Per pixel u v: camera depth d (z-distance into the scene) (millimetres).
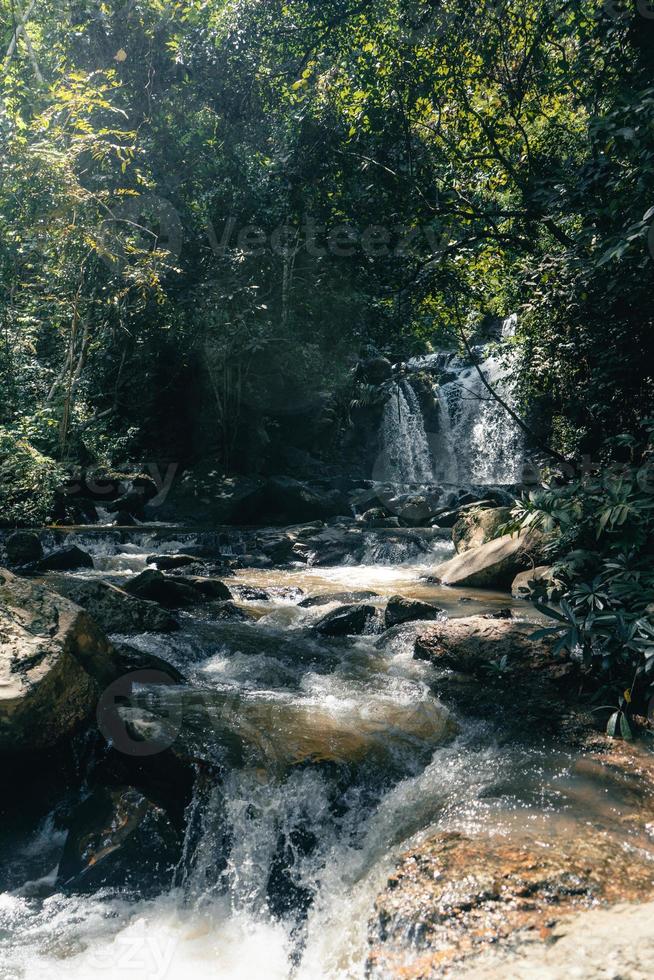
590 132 6379
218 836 3406
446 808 3346
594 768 3643
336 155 10945
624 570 4582
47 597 4219
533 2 9734
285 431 19250
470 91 10555
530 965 1973
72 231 12930
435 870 2688
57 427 14789
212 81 14453
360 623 6324
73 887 3240
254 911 3219
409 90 10273
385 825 3354
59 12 15336
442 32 9961
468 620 5320
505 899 2469
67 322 15750
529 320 11195
